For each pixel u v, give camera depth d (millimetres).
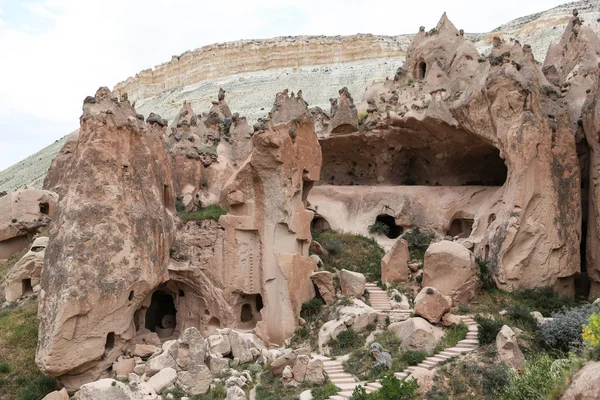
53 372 23219
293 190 29203
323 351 25469
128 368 24953
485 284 28688
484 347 22375
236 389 21125
